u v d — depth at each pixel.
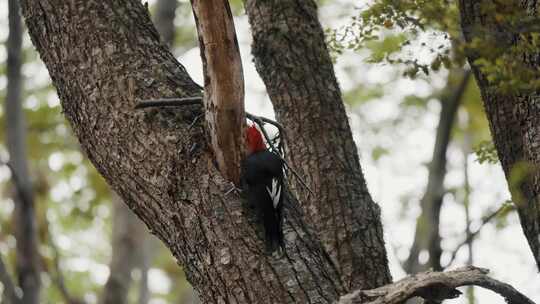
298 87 12.97
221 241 9.02
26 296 18.14
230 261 8.93
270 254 8.95
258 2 13.46
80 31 10.01
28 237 18.61
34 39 10.37
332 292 8.87
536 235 10.03
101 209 27.16
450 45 10.27
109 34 9.99
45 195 23.52
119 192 9.80
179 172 9.30
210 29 8.96
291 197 9.87
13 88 19.36
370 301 8.66
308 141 12.73
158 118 9.54
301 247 9.16
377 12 9.48
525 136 10.06
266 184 9.24
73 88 9.96
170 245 9.45
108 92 9.75
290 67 13.05
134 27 10.12
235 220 9.09
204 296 9.09
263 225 9.09
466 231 17.53
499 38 8.66
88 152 9.96
